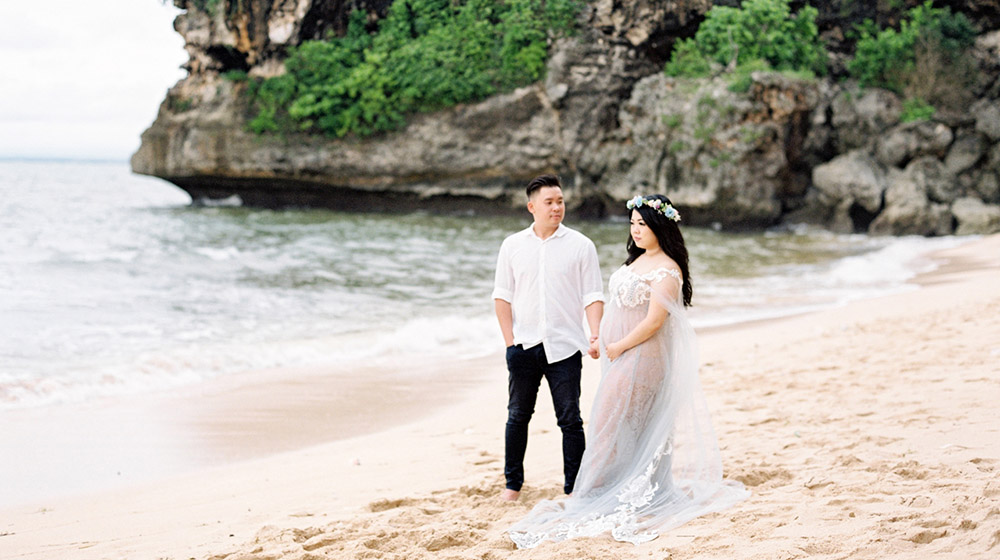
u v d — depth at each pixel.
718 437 5.11
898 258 18.08
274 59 30.02
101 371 8.14
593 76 26.95
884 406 5.44
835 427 5.03
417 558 3.34
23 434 6.15
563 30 27.23
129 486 5.01
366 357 9.20
